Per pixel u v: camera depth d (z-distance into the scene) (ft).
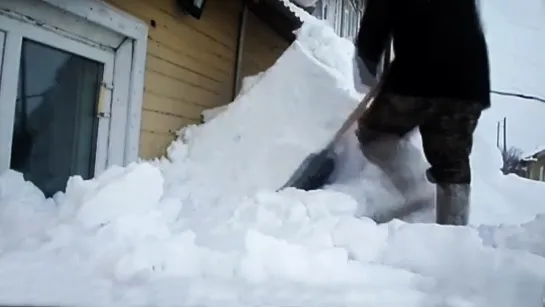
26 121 11.16
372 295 5.30
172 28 16.33
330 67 16.72
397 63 10.88
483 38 10.70
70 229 7.47
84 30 12.54
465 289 5.54
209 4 18.65
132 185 8.65
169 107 16.28
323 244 7.64
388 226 8.17
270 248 6.56
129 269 6.00
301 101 15.71
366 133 12.66
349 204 10.28
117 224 7.38
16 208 8.46
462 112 10.61
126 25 13.73
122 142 13.92
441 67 10.51
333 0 33.45
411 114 11.16
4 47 10.50
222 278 5.92
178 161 15.12
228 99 20.39
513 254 6.91
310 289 5.54
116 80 13.75
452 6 10.44
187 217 9.13
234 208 9.59
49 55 11.71
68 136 12.32
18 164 11.00
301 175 13.87
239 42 20.98
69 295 5.13
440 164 10.72
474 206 12.32
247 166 14.32
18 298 5.00
